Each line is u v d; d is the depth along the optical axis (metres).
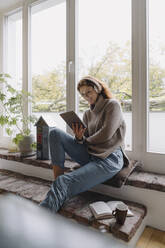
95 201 1.34
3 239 0.17
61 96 2.08
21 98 2.20
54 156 1.47
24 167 2.03
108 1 1.78
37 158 1.90
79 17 1.94
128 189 1.38
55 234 0.19
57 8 2.10
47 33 2.18
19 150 2.03
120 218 1.03
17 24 2.51
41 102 2.24
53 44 2.13
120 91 1.73
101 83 1.53
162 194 1.25
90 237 0.19
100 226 1.05
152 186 1.26
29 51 2.33
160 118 1.58
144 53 1.59
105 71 1.80
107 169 1.29
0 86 2.61
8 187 1.63
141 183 1.30
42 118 1.86
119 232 0.98
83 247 0.17
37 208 0.24
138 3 1.61
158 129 1.59
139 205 1.29
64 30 2.05
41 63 2.24
